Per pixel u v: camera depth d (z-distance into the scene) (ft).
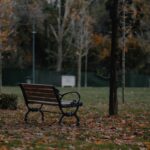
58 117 53.11
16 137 36.81
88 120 50.26
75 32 193.47
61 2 226.58
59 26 213.66
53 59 228.22
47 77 206.80
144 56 211.20
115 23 54.54
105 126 45.24
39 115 55.16
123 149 32.65
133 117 54.85
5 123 46.55
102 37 210.38
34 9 186.09
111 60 54.49
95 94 116.16
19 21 186.19
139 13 118.83
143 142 35.70
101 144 34.30
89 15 198.80
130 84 218.59
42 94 46.19
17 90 136.26
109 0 187.01
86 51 182.09
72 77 209.77
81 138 37.19
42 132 39.99
